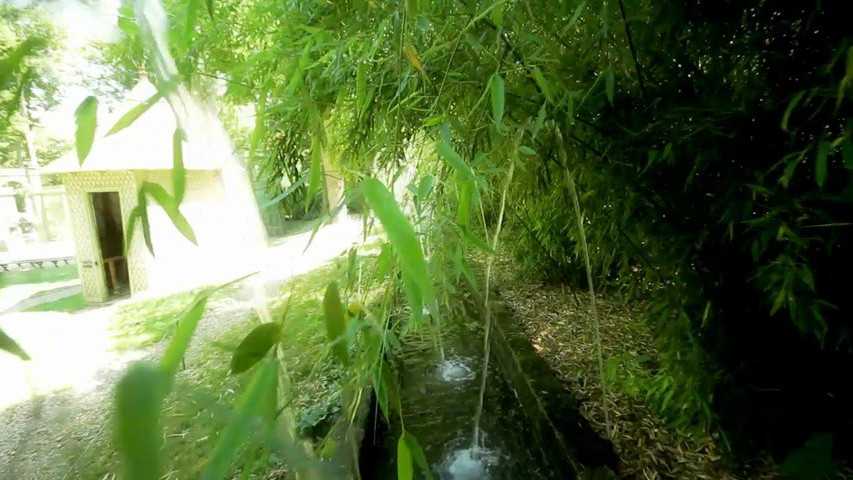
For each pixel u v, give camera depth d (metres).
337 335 0.57
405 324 1.28
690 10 1.00
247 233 1.13
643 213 1.25
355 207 0.84
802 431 1.16
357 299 0.94
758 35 0.94
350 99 1.45
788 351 1.15
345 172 1.08
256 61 1.29
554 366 2.10
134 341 2.30
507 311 2.88
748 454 1.23
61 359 1.66
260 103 1.15
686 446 1.38
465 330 2.82
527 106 1.21
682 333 1.30
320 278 1.33
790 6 0.88
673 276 1.27
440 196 1.22
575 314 2.78
